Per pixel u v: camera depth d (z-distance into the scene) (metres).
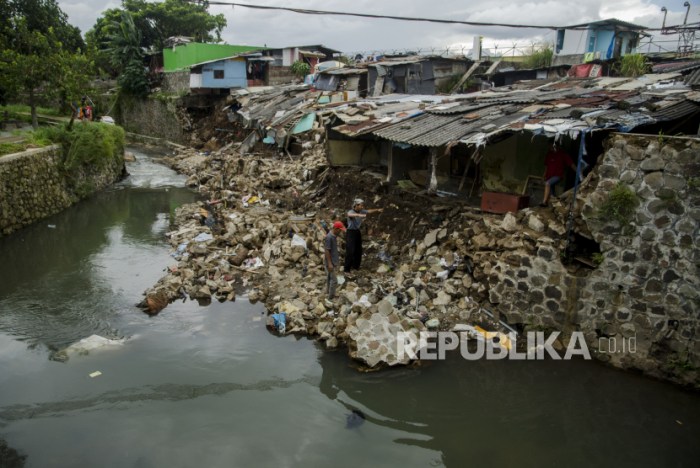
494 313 10.53
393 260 12.98
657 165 8.52
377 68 27.44
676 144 8.32
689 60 22.08
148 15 48.06
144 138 43.44
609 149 8.99
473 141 10.91
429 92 28.88
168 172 31.02
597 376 9.05
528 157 12.45
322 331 10.48
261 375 9.34
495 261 10.47
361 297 11.14
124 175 28.98
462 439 7.74
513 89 20.95
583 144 9.62
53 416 8.16
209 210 20.55
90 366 9.59
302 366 9.61
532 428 7.96
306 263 13.66
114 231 18.59
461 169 14.68
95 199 23.56
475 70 29.95
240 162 26.34
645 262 8.82
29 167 18.77
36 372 9.39
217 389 8.91
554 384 8.90
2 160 17.00
